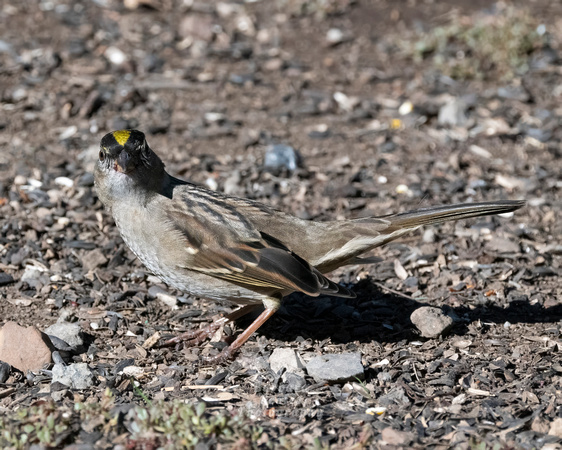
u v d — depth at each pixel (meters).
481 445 7.07
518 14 18.41
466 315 9.88
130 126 14.75
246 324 9.81
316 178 13.49
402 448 7.21
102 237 11.49
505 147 14.46
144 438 7.03
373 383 8.43
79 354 8.99
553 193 13.06
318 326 9.75
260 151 14.28
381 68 17.34
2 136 14.29
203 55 17.58
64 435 7.14
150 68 16.84
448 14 19.27
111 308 9.91
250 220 9.06
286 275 8.65
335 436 7.41
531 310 9.98
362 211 12.59
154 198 9.10
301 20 19.20
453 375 8.50
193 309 10.12
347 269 10.99
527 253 11.29
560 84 16.61
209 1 19.89
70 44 17.47
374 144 14.59
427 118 15.38
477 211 9.16
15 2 19.34
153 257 9.08
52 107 15.25
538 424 7.45
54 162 13.51
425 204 12.71
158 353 9.09
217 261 8.83
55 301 9.97
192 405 7.66
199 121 15.07
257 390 8.30
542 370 8.59
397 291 10.50
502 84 16.66
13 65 16.50
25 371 8.54
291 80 16.78
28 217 11.86
